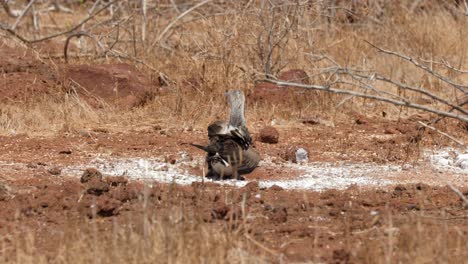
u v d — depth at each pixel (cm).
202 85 3203
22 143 2606
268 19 3381
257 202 2039
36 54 3472
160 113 2969
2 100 3048
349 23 3991
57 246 1741
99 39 3697
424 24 4028
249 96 3166
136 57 3581
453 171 2414
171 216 1750
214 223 1880
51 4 4938
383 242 1748
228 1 3753
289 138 2788
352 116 3086
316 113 3081
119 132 2786
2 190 2081
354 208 2012
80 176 2286
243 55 3391
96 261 1593
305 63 3425
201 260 1598
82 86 3177
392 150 2631
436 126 2867
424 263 1616
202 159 2491
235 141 2258
